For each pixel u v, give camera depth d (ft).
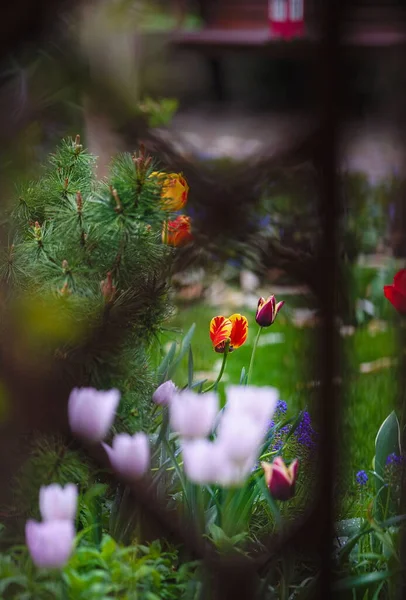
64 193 9.90
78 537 8.79
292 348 14.38
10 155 10.32
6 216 9.86
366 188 16.15
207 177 13.19
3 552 9.07
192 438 8.46
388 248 16.01
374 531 9.14
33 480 9.16
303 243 14.02
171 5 24.95
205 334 15.10
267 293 15.97
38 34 8.05
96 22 11.03
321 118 7.93
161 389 9.35
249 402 8.48
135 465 8.63
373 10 15.94
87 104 11.33
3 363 9.01
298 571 9.23
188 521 9.09
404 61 9.29
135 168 9.40
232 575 8.63
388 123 17.84
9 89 10.55
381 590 9.07
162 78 13.38
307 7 18.04
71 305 9.10
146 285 9.66
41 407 9.09
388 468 9.39
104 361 9.27
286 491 8.67
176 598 8.86
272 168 13.12
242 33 19.43
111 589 8.63
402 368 9.57
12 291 9.32
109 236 9.46
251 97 37.11
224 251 13.73
